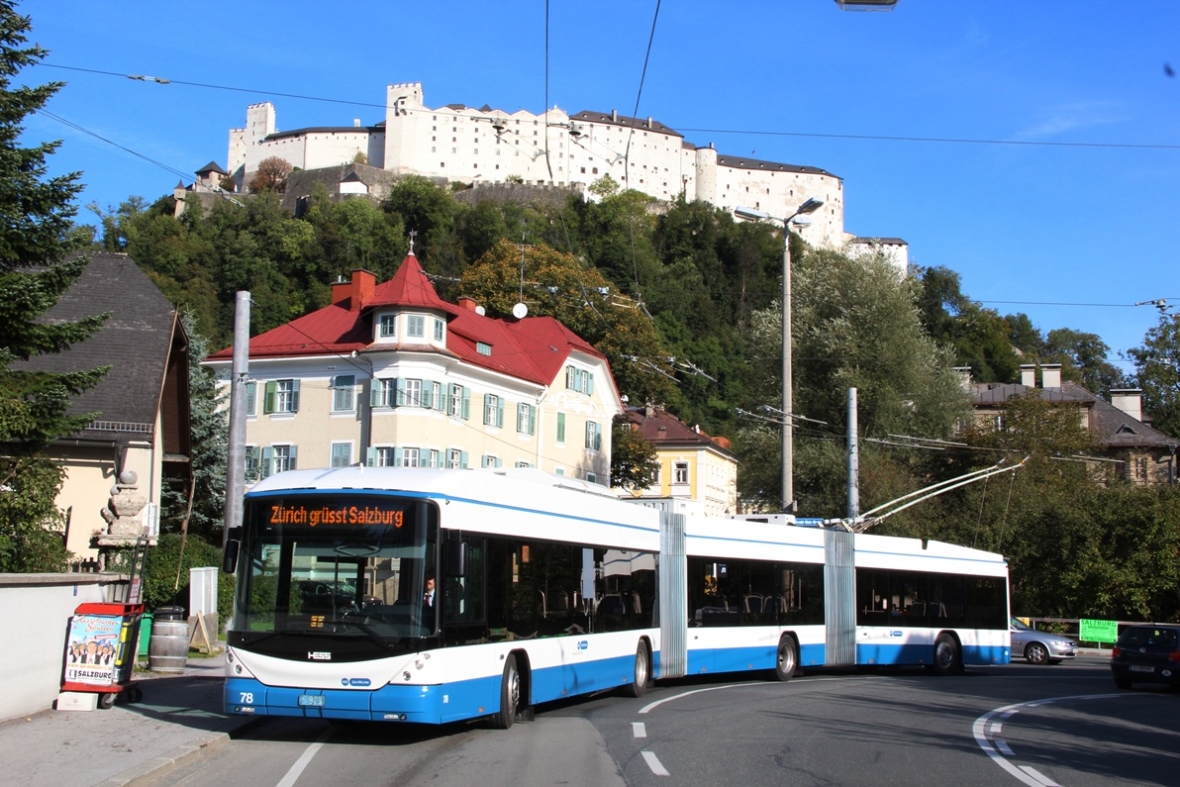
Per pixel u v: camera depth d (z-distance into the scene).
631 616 19.31
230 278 101.31
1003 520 48.06
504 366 54.78
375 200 162.88
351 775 11.20
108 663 14.87
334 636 13.04
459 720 13.91
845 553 26.67
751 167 188.38
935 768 11.99
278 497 13.62
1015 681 26.89
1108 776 11.84
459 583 13.73
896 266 51.56
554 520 16.67
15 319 16.88
